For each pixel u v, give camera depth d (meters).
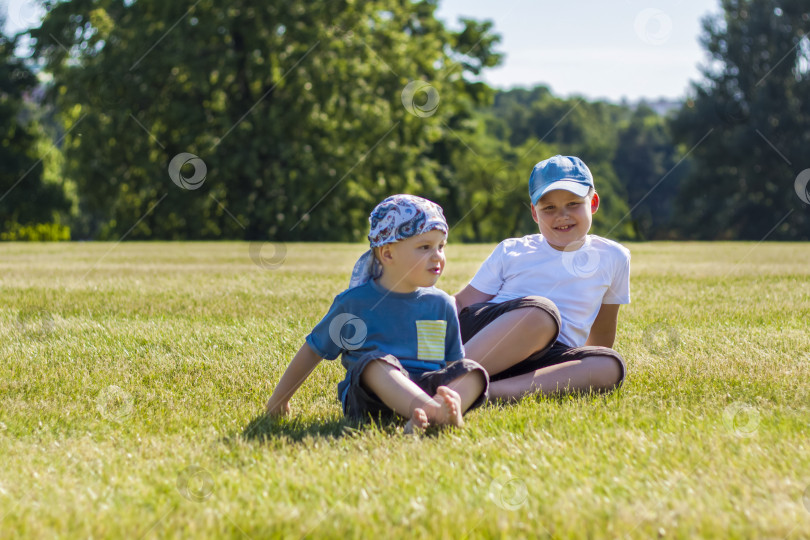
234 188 21.64
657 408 2.20
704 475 1.58
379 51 22.62
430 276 2.27
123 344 3.29
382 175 22.95
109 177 21.59
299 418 2.21
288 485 1.58
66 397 2.42
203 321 3.89
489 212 34.12
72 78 20.48
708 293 5.00
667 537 1.30
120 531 1.36
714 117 29.66
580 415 2.11
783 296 4.78
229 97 21.56
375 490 1.54
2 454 1.84
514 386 2.41
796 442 1.81
